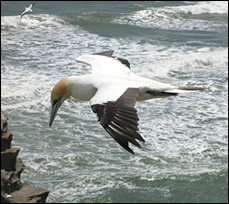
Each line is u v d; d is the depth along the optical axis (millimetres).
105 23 38125
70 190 17984
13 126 22172
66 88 7480
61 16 38000
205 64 31031
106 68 7895
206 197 18109
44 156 19828
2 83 26266
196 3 45250
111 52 8555
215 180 18844
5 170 15203
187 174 19062
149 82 7141
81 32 35969
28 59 29812
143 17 40500
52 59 30016
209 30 38688
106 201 17609
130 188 18203
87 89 7293
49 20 37250
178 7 42875
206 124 23047
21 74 27547
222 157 20375
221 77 28938
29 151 20172
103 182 18406
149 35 36344
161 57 31703
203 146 21094
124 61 8250
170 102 24906
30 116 23281
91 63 8109
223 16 42688
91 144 20875
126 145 6039
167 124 22875
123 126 6160
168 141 21422
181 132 22188
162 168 19422
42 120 22906
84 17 38531
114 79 7102
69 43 33375
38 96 25250
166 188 18375
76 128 22141
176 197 18000
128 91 6699
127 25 38156
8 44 32438
